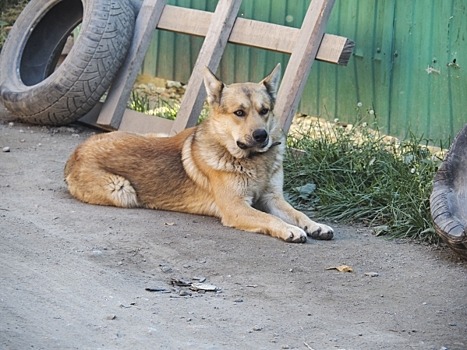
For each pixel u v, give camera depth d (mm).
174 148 7742
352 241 7008
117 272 6074
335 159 8383
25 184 8117
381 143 8586
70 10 10852
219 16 9375
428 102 9320
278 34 8977
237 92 7262
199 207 7547
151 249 6559
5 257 6129
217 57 9281
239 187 7254
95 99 9828
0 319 5000
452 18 8977
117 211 7531
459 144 6984
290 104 8586
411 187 7629
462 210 6641
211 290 5828
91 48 9562
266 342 4996
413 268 6410
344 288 5969
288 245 6801
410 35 9359
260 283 6004
